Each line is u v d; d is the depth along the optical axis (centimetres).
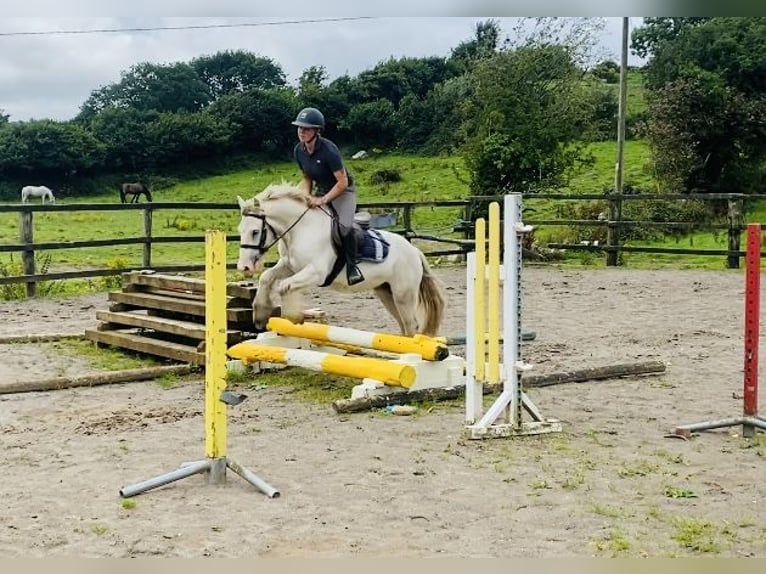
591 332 1020
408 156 5275
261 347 773
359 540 407
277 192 764
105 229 2859
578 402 683
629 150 3484
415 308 833
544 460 535
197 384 773
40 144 5644
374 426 620
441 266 1728
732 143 2589
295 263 770
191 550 397
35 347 962
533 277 1546
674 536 409
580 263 1758
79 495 476
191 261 1916
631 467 519
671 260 1794
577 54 2262
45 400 713
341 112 5916
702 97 2519
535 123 2155
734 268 1625
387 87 6072
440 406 677
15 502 465
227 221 3175
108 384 771
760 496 466
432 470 516
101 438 594
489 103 2200
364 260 782
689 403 680
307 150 771
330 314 1188
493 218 583
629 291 1359
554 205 2356
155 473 515
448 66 6172
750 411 586
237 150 6150
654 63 3272
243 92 6594
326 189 788
